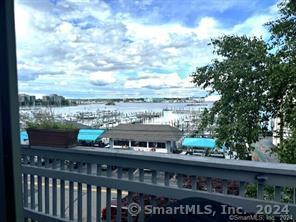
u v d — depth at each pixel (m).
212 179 1.81
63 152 2.29
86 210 2.23
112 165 2.09
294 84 4.47
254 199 1.64
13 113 0.96
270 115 4.68
